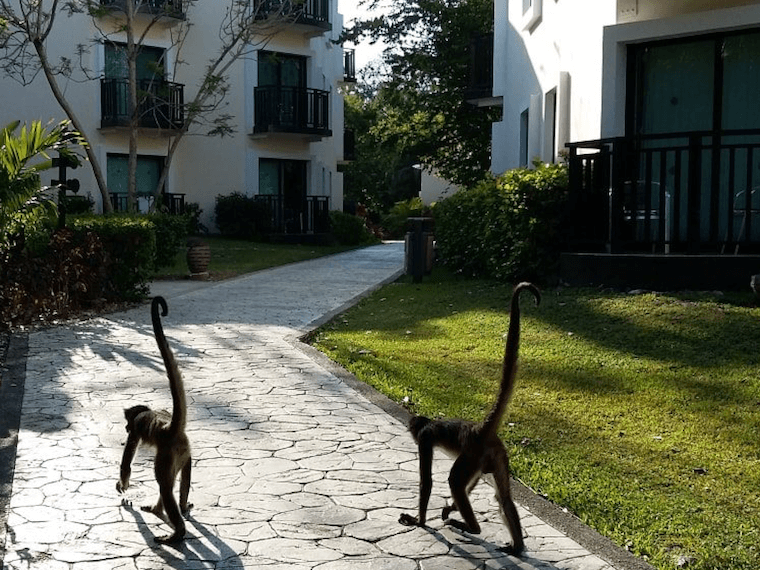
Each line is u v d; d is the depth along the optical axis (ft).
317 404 21.86
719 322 27.02
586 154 35.94
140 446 17.97
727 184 36.04
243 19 72.18
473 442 12.98
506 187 37.86
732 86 35.50
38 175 34.27
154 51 84.28
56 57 76.95
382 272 59.77
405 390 23.34
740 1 34.12
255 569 12.48
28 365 26.30
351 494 15.61
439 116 90.07
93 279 39.37
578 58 41.68
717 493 15.65
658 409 20.61
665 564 12.80
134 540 13.42
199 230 89.30
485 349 27.84
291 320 36.14
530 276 38.11
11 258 34.04
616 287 33.45
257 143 93.25
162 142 85.30
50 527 13.83
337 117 107.86
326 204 100.12
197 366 26.32
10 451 17.65
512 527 13.10
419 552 13.20
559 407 21.17
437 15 88.79
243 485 15.96
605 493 15.61
